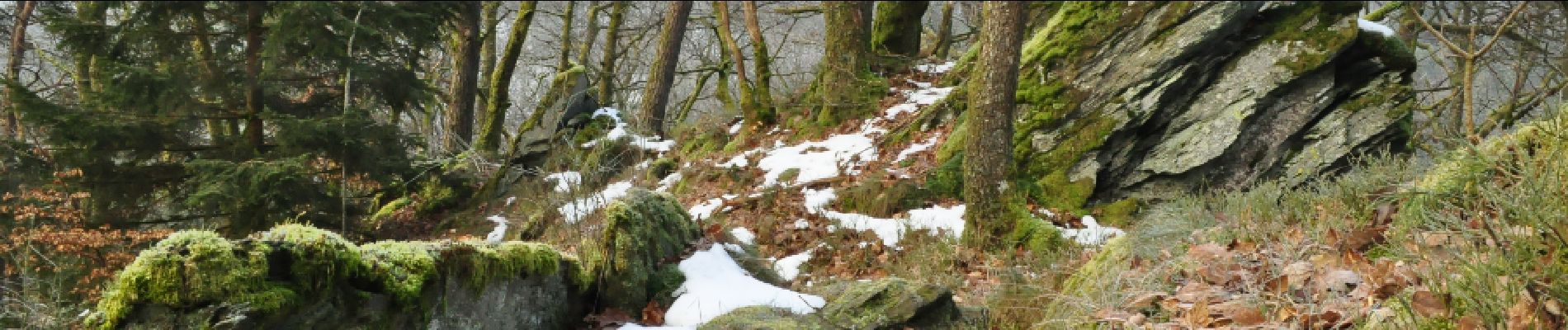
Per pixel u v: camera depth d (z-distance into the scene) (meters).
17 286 7.05
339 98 13.70
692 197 10.71
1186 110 8.84
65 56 14.48
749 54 30.72
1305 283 3.26
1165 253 4.08
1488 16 13.38
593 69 21.02
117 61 11.62
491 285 3.44
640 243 4.37
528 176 12.80
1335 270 3.20
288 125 11.40
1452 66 13.66
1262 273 3.49
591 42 21.88
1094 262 4.73
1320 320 2.85
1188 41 8.73
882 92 12.32
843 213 8.55
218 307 2.48
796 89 15.77
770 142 12.16
